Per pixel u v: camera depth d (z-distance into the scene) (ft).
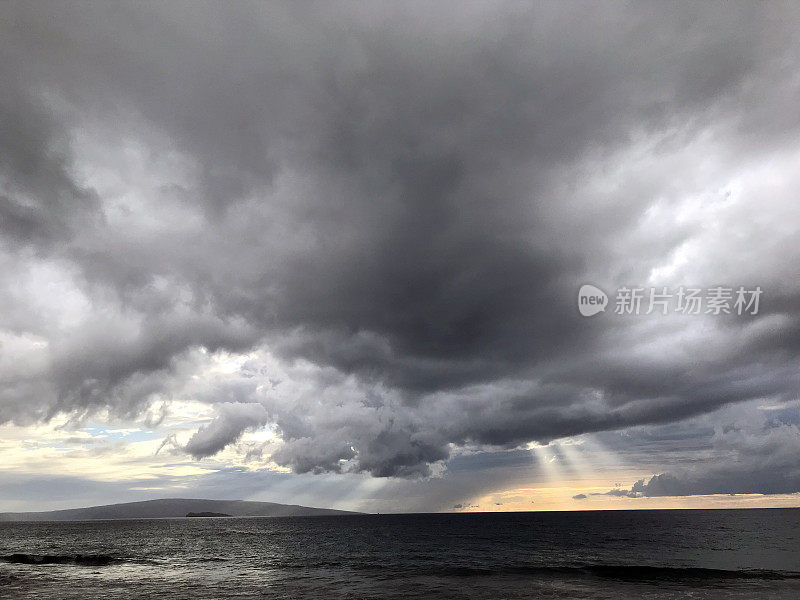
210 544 298.76
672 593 109.19
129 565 181.88
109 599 109.19
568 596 108.17
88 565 183.21
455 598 107.55
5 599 111.75
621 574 139.85
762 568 148.97
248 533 437.17
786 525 360.48
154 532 479.41
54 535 442.50
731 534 283.38
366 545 271.08
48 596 114.73
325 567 169.68
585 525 436.35
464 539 300.81
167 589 123.34
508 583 127.65
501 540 284.61
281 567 170.81
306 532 441.27
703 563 162.71
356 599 107.04
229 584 131.34
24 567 176.96
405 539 314.14
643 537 277.64
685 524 404.57
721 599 101.30
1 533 492.95
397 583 130.21
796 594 105.19
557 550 216.54
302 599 107.55
